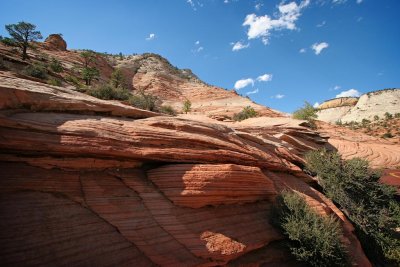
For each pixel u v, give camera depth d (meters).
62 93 7.77
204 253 5.96
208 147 8.65
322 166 14.50
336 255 7.91
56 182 5.61
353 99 159.25
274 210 8.68
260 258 7.14
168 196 6.71
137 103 28.30
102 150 6.24
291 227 7.89
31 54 54.16
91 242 5.01
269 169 11.44
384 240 11.65
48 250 4.52
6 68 32.00
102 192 6.00
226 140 9.93
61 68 49.59
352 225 11.43
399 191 18.28
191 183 6.90
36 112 6.38
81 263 4.64
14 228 4.51
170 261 5.47
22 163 5.50
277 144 14.55
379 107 120.50
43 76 33.62
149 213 6.15
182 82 103.44
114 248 5.14
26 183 5.24
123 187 6.43
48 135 5.76
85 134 6.21
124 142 6.76
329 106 165.75
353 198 13.01
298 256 7.55
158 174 7.06
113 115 8.18
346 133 42.34
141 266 5.13
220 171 7.43
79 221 5.23
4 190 4.92
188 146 8.05
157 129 7.84
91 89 30.38
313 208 9.56
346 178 13.22
